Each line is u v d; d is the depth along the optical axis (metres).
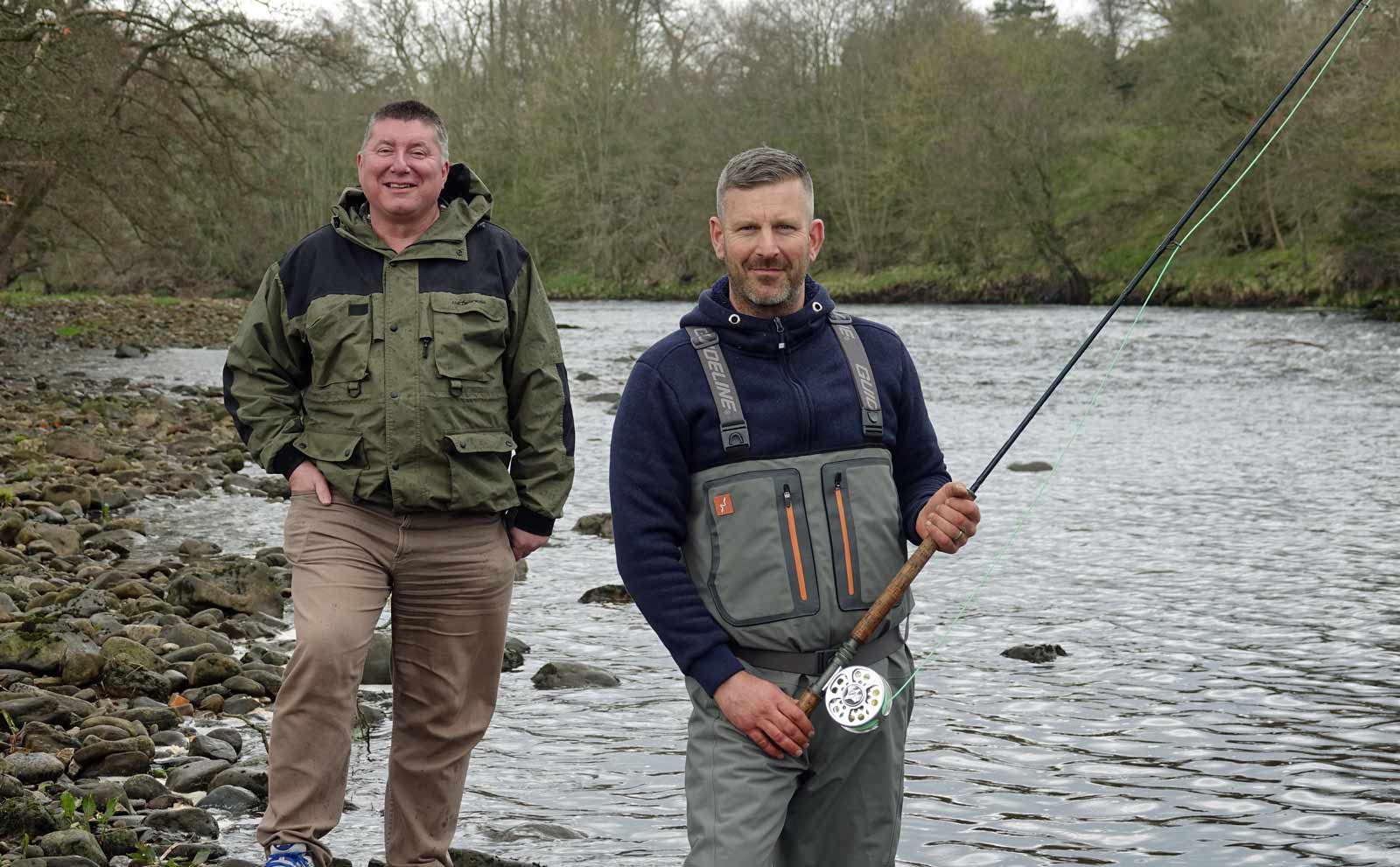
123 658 5.70
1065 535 10.20
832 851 2.92
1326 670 6.50
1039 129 51.31
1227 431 16.22
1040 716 5.82
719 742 2.78
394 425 3.48
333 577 3.46
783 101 58.81
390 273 3.54
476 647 3.66
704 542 2.81
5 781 4.20
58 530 8.65
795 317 2.88
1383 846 4.36
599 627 7.36
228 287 53.72
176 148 29.94
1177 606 7.88
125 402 17.28
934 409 18.77
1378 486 12.24
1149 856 4.29
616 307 52.50
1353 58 36.09
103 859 3.90
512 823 4.44
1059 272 51.12
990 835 4.47
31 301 41.97
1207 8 46.28
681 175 60.25
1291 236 44.38
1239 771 5.10
